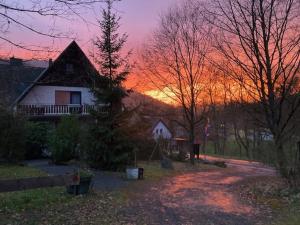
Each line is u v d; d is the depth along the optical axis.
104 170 20.12
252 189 15.02
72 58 31.62
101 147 19.98
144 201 12.27
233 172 24.50
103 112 20.38
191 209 11.23
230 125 52.03
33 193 11.88
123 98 21.28
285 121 14.02
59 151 21.56
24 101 34.12
